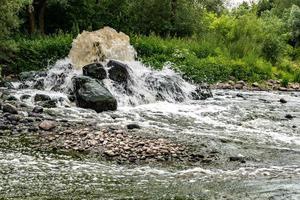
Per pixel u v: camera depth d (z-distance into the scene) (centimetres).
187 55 2748
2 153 1076
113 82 1897
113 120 1484
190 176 980
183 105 1880
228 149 1223
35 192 834
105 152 1111
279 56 3459
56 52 2481
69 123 1384
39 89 2003
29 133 1257
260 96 2314
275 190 889
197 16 3422
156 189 879
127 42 2306
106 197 821
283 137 1405
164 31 3356
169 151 1160
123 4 3394
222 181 946
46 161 1035
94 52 2169
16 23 2247
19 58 2409
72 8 3281
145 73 2041
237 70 2850
